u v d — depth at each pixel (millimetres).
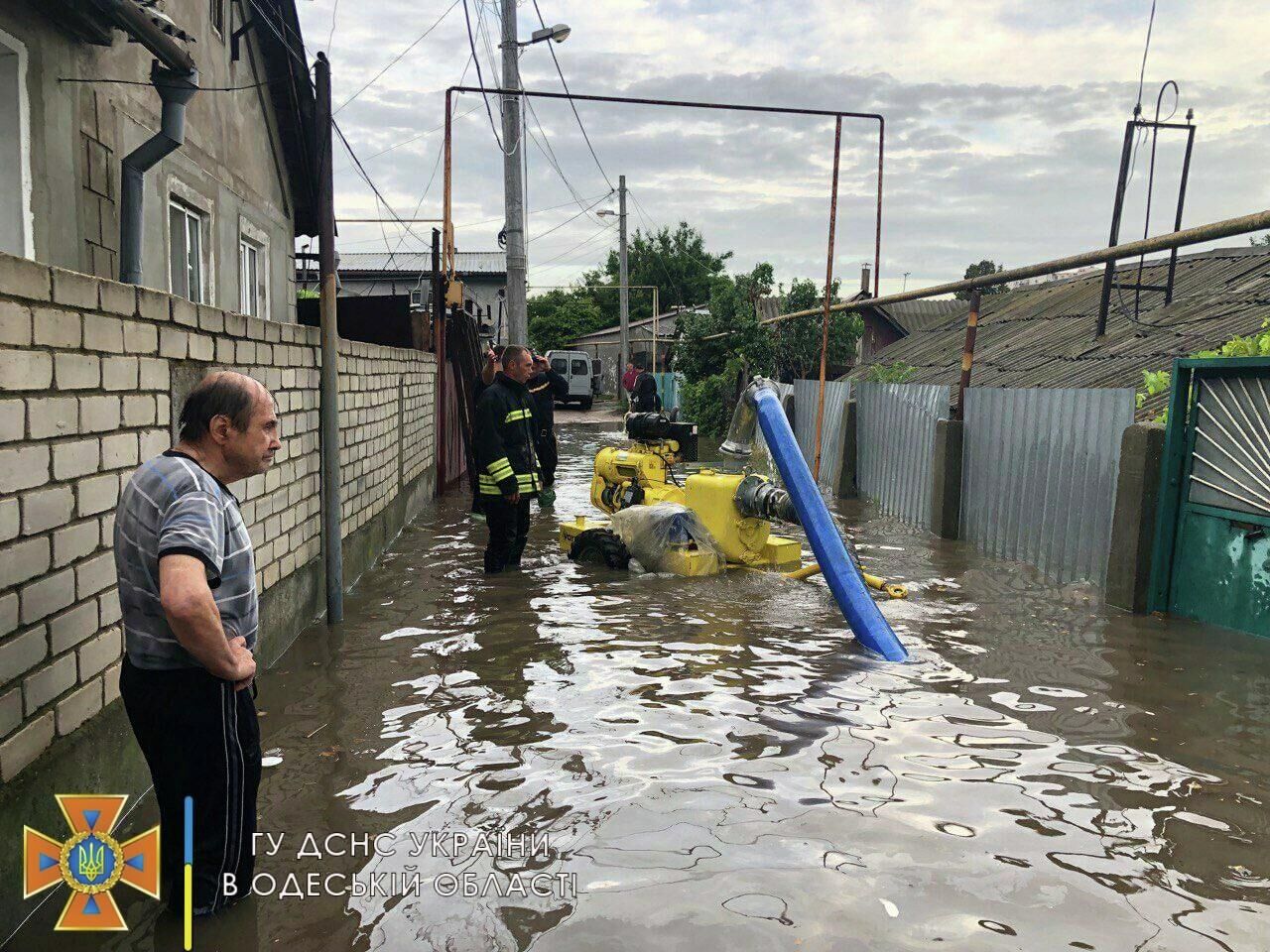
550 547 8586
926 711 4305
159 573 2385
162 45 6492
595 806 3312
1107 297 11586
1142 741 3959
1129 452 6301
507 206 16266
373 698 4477
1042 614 6188
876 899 2701
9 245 6000
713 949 2447
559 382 10938
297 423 5688
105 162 7223
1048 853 2998
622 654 5176
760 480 7367
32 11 6102
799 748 3861
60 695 2867
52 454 2834
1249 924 2604
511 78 16031
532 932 2533
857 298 25188
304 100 11992
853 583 5793
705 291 69750
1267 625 5523
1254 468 5555
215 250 9867
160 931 2570
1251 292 10812
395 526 9250
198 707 2551
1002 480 8578
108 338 3248
